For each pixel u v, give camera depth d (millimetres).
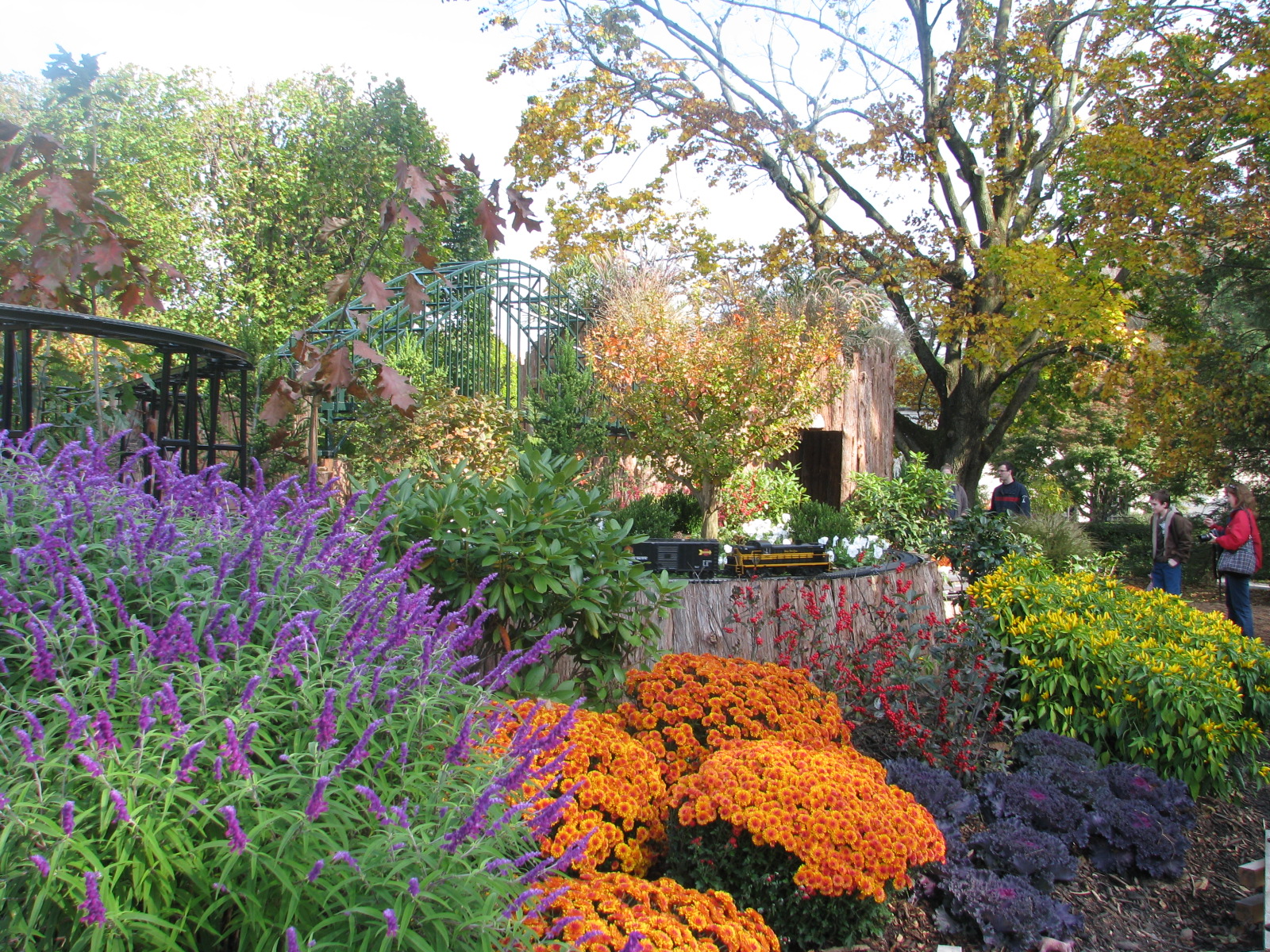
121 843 1457
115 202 4699
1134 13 13836
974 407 16062
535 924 2217
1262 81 12602
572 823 2869
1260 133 13609
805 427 10375
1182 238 14148
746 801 2924
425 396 8172
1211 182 13961
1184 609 6012
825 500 14930
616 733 3375
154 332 3395
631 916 2447
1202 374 15188
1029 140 15883
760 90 16000
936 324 16719
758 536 8758
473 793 1873
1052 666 5000
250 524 2100
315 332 9836
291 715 1828
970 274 15586
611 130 15242
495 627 3754
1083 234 14430
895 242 15125
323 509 2393
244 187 18594
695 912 2553
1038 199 16156
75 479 2121
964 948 3164
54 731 1642
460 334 11336
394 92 19406
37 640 1616
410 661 2195
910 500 10305
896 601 6422
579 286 13867
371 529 3416
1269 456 15234
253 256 18406
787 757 3150
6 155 4422
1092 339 13406
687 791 3037
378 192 18875
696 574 6285
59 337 4891
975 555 8797
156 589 2057
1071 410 20812
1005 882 3357
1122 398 21766
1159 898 3807
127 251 4656
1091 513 24109
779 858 2930
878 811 3012
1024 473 23859
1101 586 6336
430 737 2088
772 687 3875
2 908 1382
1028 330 13531
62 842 1366
